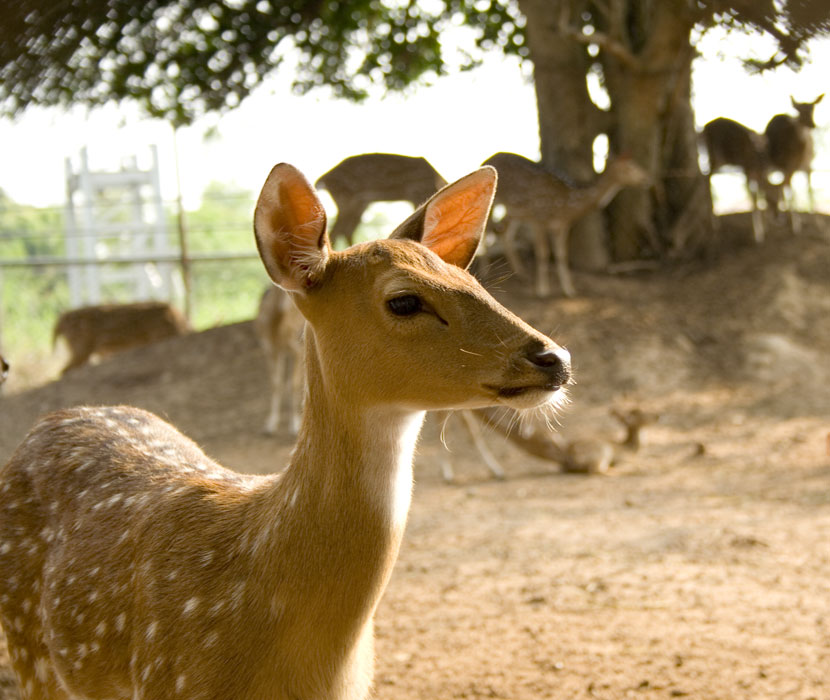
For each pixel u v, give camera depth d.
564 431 10.47
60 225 32.00
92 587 3.03
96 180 24.48
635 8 14.77
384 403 2.61
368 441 2.62
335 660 2.66
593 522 7.33
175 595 2.77
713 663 4.56
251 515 2.80
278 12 11.03
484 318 2.54
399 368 2.57
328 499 2.62
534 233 13.88
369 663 2.85
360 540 2.62
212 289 28.88
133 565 2.93
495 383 2.51
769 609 5.23
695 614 5.22
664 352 12.62
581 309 13.61
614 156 15.01
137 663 2.83
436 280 2.59
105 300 27.41
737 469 8.97
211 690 2.66
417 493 8.70
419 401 2.59
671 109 14.41
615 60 14.69
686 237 15.18
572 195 13.52
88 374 14.33
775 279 14.24
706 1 3.49
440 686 4.45
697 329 13.26
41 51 3.79
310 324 2.71
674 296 14.14
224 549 2.78
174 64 10.81
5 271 28.73
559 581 5.92
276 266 2.63
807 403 11.35
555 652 4.79
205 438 11.55
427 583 6.04
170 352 14.64
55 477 3.39
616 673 4.50
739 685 4.31
